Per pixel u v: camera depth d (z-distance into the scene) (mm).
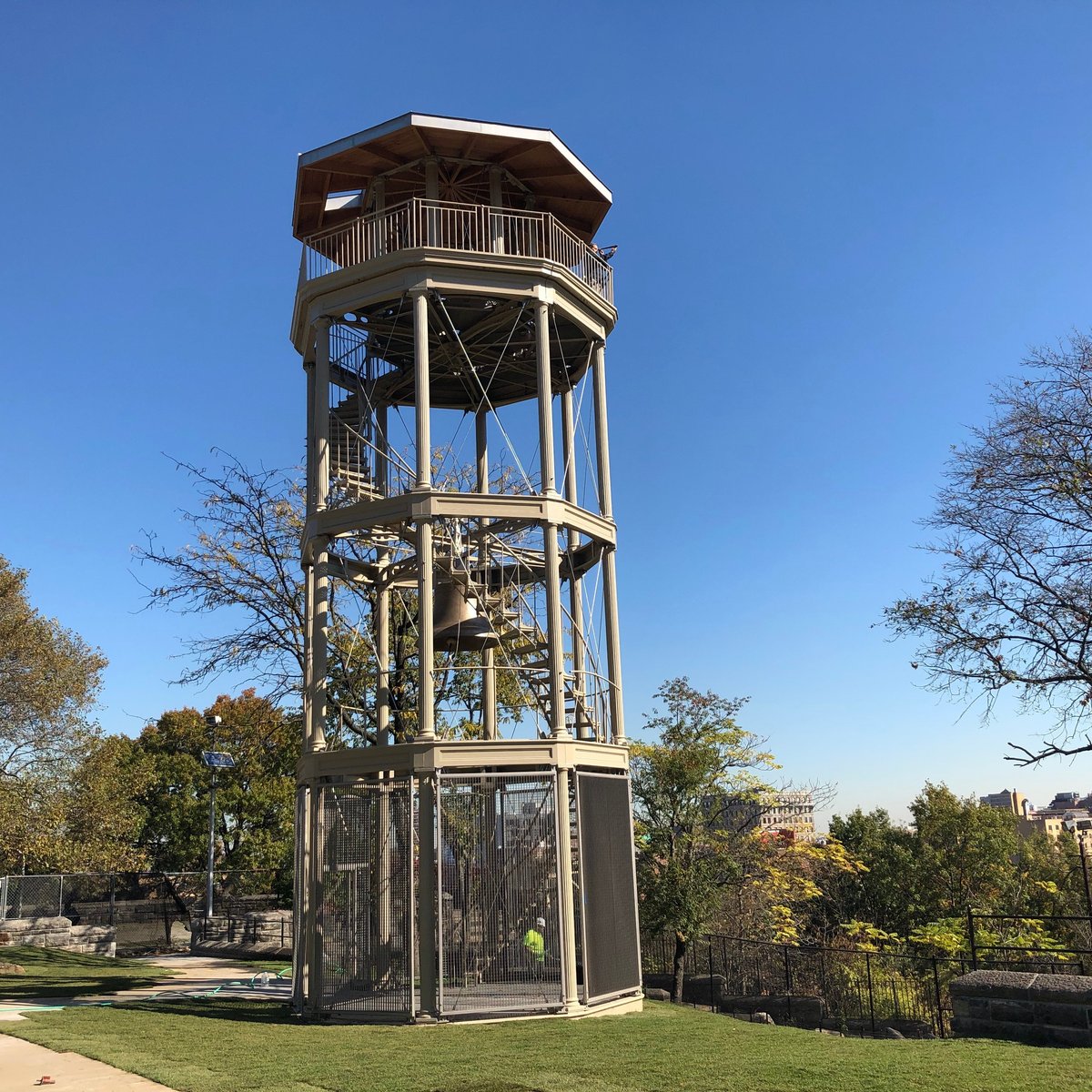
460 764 17312
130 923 43812
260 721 32406
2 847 30234
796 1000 24203
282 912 36094
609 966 18016
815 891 35531
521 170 22188
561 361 23859
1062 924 38406
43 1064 11750
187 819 54500
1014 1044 12609
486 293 19453
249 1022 16422
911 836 55844
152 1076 10898
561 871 17328
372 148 20984
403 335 22344
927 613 23484
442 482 30750
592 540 21750
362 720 28625
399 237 20781
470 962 17219
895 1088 9695
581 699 20672
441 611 20609
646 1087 10062
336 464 21859
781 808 35500
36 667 32406
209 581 29047
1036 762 22656
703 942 29766
